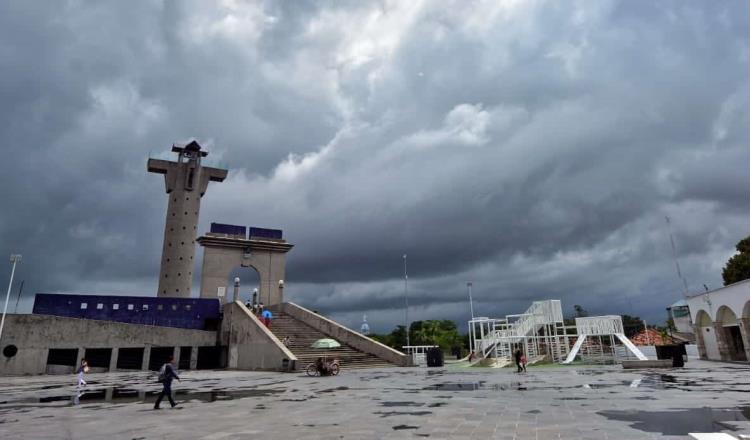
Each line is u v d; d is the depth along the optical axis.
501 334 37.25
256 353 32.34
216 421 10.38
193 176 66.88
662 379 17.77
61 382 24.36
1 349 30.69
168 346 37.78
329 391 16.62
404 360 31.88
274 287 55.00
